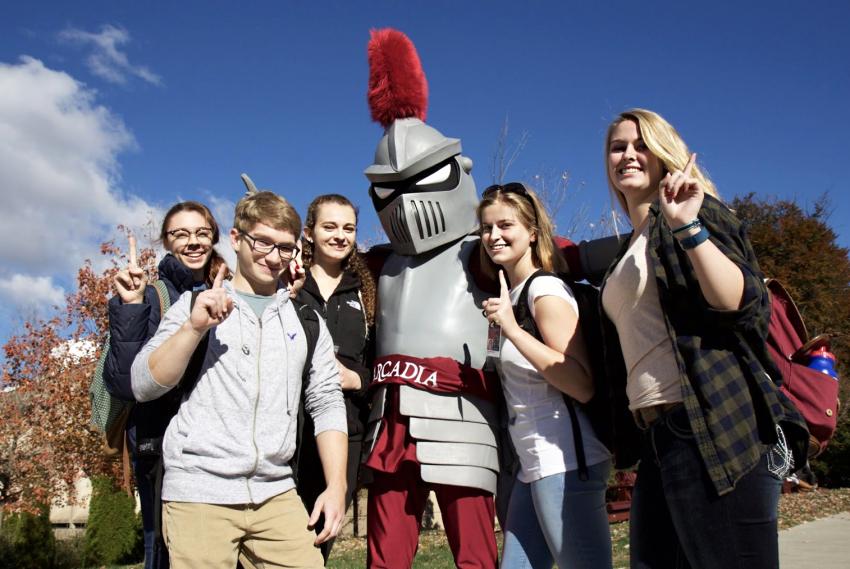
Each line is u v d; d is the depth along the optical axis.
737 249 2.24
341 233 3.67
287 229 2.81
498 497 3.70
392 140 3.79
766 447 2.15
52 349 17.03
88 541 17.20
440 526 16.12
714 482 2.11
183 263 3.59
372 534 3.52
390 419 3.56
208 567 2.45
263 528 2.59
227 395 2.60
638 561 2.49
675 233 2.15
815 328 26.75
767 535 2.12
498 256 3.38
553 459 3.01
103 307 16.88
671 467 2.28
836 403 2.51
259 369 2.67
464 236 3.87
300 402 2.86
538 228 3.41
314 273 3.78
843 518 12.43
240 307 2.75
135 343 2.91
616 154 2.67
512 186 3.46
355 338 3.65
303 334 2.86
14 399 16.97
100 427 3.27
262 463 2.57
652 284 2.40
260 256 2.79
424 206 3.70
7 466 16.39
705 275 2.12
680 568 2.43
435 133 3.89
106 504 17.31
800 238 29.09
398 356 3.59
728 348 2.21
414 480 3.54
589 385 3.04
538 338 3.15
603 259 3.63
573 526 2.96
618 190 2.82
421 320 3.64
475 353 3.60
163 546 2.66
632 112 2.67
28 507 16.09
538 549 3.13
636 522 2.52
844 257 29.23
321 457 2.85
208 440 2.54
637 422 2.51
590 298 3.27
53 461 16.45
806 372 2.52
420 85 3.97
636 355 2.44
